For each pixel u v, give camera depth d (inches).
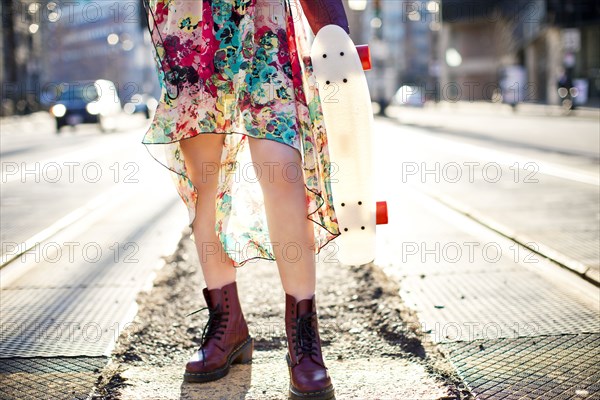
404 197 325.1
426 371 114.5
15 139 911.7
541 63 2266.2
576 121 1018.1
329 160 108.9
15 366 121.4
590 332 132.8
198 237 116.2
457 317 144.5
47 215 290.4
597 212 265.7
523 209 277.3
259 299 162.6
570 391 104.7
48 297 166.9
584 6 1825.8
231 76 109.7
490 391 105.5
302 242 107.5
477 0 3144.7
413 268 188.1
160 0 110.7
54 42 3095.5
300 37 116.0
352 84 109.7
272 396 106.0
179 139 109.9
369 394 105.3
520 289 165.8
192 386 110.8
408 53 4800.7
